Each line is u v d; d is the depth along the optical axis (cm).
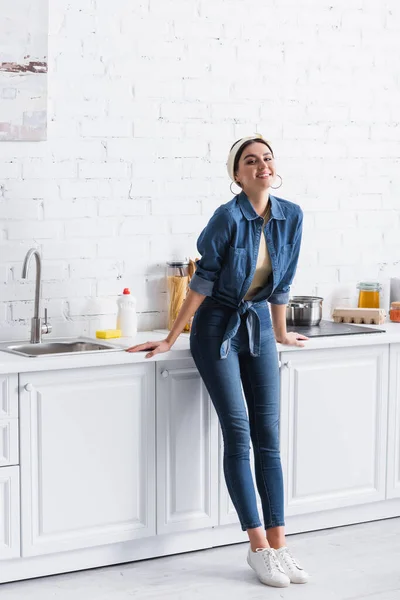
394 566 358
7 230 377
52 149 382
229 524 380
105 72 390
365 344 395
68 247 390
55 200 385
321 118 439
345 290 454
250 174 348
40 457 338
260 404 358
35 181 380
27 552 338
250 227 348
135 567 358
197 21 407
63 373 339
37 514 339
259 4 420
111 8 388
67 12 380
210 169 416
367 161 453
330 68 439
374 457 405
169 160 407
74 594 331
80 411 343
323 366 388
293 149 434
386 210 461
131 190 400
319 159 441
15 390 331
